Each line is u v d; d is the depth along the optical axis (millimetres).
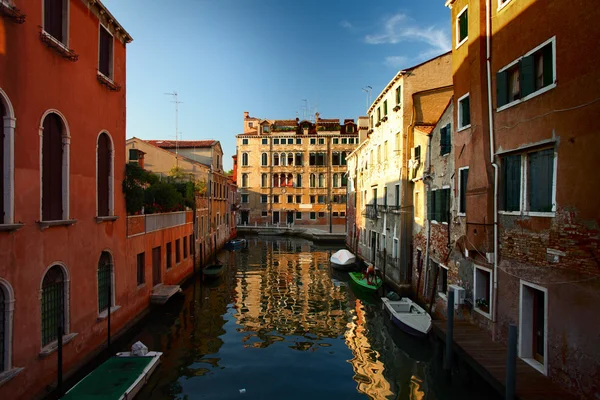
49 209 8180
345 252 25688
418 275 15719
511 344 6746
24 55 7250
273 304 16719
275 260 29016
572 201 6895
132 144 26484
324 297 18000
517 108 8531
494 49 9477
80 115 9297
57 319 8375
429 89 17062
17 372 6777
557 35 7301
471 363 8375
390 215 19031
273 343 12078
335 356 11070
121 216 11750
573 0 6891
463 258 11289
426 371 10023
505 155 9055
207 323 13891
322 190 52594
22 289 7102
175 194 17734
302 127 53812
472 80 10305
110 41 11266
